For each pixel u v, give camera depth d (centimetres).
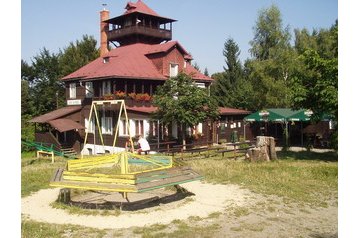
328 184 1399
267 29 4622
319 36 5544
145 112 2778
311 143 2972
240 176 1545
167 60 3266
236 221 954
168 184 1094
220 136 3391
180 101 2564
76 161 1349
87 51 5312
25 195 1309
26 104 4631
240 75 5162
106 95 2980
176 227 905
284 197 1205
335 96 1956
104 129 3166
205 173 1630
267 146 2127
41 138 3403
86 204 1181
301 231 878
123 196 1263
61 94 5009
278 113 2970
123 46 3822
